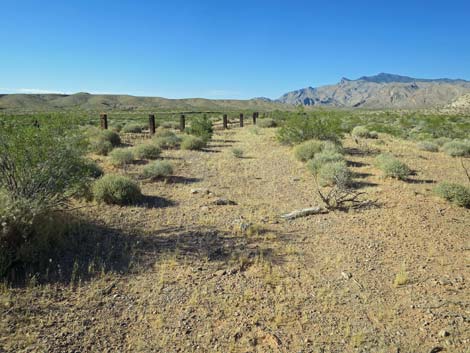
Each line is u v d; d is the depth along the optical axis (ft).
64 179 19.44
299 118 57.77
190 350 11.87
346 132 76.74
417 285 16.22
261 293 15.31
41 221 18.12
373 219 24.49
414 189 31.86
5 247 15.48
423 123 102.32
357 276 17.01
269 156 50.80
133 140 62.39
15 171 18.12
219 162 45.55
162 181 34.17
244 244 20.11
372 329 13.15
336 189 27.66
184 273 16.71
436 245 20.51
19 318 12.56
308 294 15.37
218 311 13.99
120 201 25.85
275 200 29.48
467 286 16.10
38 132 18.66
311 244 20.54
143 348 11.84
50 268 16.08
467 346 12.20
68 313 13.25
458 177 37.55
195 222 23.31
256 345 12.23
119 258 17.70
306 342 12.41
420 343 12.40
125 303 14.20
